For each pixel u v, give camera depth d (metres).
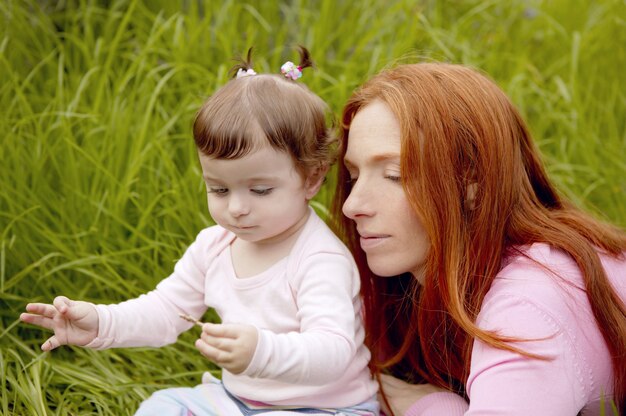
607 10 3.63
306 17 3.36
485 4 3.50
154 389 2.24
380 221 1.74
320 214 2.64
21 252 2.47
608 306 1.68
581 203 2.84
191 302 1.93
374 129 1.74
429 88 1.74
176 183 2.61
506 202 1.74
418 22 3.40
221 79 2.85
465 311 1.70
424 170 1.69
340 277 1.74
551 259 1.71
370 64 3.23
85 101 3.01
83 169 2.67
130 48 3.32
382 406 2.01
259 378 1.62
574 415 1.62
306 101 1.75
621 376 1.71
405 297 1.99
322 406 1.78
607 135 3.31
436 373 1.95
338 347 1.63
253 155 1.64
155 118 2.82
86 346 1.79
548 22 3.51
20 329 2.42
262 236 1.73
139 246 2.59
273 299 1.76
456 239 1.70
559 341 1.60
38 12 3.28
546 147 3.23
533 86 3.23
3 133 2.69
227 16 3.38
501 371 1.57
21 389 2.08
